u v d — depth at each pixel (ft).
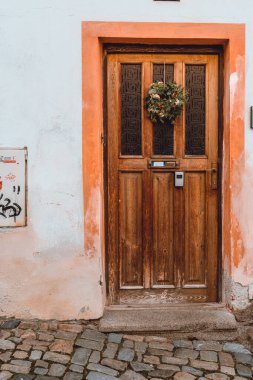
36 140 11.53
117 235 12.56
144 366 9.96
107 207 12.47
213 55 12.30
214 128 12.43
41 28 11.39
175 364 10.10
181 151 12.42
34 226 11.68
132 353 10.50
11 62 11.42
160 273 12.68
